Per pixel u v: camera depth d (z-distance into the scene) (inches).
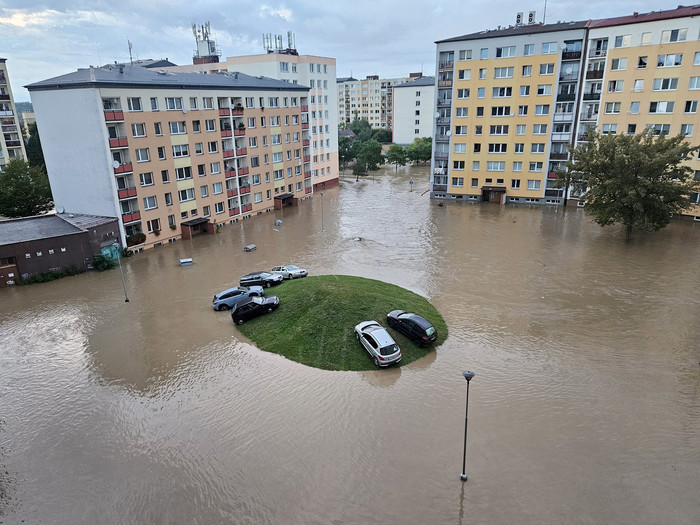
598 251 1772.9
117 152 1855.3
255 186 2623.0
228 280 1587.1
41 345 1168.8
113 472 751.1
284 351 1095.6
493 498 675.4
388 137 6141.7
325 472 732.7
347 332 1133.1
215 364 1056.8
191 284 1558.8
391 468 736.3
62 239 1622.8
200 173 2218.3
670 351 1061.8
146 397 943.7
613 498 669.9
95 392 967.6
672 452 754.8
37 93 1813.5
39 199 2208.4
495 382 957.8
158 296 1462.8
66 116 1782.7
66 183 1908.2
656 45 2140.7
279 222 2372.0
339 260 1761.8
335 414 871.7
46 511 684.7
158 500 693.3
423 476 719.1
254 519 654.5
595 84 2370.8
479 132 2716.5
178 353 1108.5
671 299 1327.5
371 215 2534.5
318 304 1235.9
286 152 2871.6
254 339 1165.7
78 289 1530.5
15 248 1535.4
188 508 677.3
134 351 1125.7
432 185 2960.1
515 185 2721.5
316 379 986.1
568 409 868.0
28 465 775.1
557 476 711.1
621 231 2041.1
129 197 1876.2
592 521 634.2
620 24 2207.2
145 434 836.6
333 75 3540.8
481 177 2797.7
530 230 2119.8
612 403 882.8
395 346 1018.7
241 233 2236.7
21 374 1043.9
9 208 2144.4
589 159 1888.5
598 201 1839.3
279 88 2704.2
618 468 724.0
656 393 910.4
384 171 4456.2
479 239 1994.3
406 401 903.1
